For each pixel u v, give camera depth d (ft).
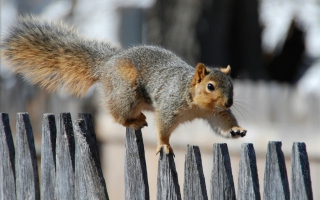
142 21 104.63
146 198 27.66
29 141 30.22
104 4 106.22
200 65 34.12
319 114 57.88
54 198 29.53
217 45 85.81
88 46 37.47
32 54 36.35
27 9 127.85
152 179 63.72
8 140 30.99
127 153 27.91
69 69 36.83
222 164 26.25
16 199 30.86
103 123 68.54
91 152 27.99
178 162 62.08
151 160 63.67
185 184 26.84
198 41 84.23
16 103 72.54
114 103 35.65
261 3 102.53
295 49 96.43
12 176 30.89
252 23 91.61
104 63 36.65
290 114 59.52
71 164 28.68
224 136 34.47
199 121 60.23
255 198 25.70
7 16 126.72
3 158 31.07
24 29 36.94
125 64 35.35
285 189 25.70
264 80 91.45
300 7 99.76
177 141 62.03
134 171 27.78
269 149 25.99
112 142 67.82
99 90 36.99
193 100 34.30
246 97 61.41
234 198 26.21
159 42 85.40
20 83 72.18
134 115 35.63
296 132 56.70
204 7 83.76
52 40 36.86
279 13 99.96
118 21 104.47
